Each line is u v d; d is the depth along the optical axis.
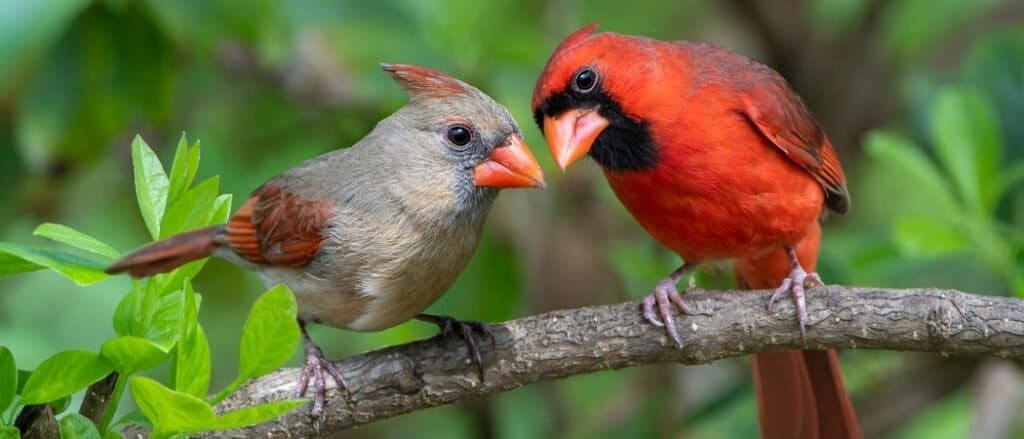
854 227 13.42
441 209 8.20
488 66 11.56
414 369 8.03
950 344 7.47
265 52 11.12
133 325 6.74
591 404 12.65
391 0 11.61
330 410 8.00
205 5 10.75
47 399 6.43
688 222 8.93
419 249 8.16
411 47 11.50
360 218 8.10
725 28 13.69
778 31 13.66
